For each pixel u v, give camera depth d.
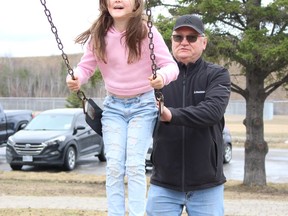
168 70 4.19
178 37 5.24
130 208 4.19
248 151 14.79
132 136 4.25
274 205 11.65
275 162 22.38
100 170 18.66
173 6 13.46
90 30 4.32
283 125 46.28
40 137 18.06
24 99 71.50
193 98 5.19
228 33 13.26
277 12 12.80
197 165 5.23
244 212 10.77
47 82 94.25
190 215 5.41
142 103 4.30
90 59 4.43
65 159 18.16
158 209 5.40
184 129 5.20
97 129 4.49
